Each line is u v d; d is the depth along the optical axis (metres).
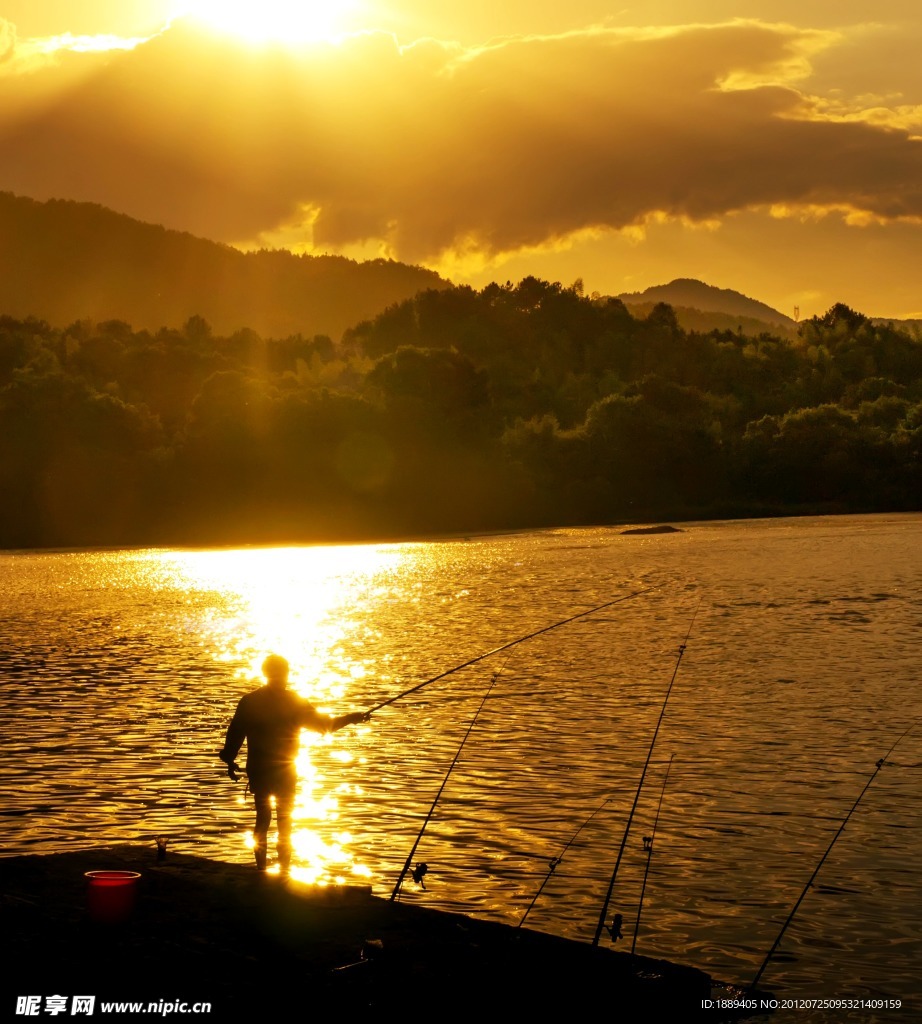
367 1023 8.48
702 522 130.00
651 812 14.86
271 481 125.12
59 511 119.06
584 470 143.88
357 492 127.88
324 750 18.98
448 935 10.17
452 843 13.76
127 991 8.89
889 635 32.31
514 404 178.75
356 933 10.15
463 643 33.34
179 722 22.08
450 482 132.88
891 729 19.36
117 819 15.20
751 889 12.07
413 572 66.62
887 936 10.84
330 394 134.75
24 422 121.62
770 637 32.62
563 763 17.64
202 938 9.97
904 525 108.44
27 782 17.28
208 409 129.00
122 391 165.75
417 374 142.75
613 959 9.85
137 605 49.94
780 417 180.88
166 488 122.69
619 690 24.31
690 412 161.62
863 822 14.20
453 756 18.34
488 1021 8.59
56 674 29.19
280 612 44.78
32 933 10.04
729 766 17.09
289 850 12.05
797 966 10.21
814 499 146.75
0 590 61.09
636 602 44.59
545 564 70.00
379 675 27.34
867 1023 9.12
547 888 12.23
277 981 9.12
